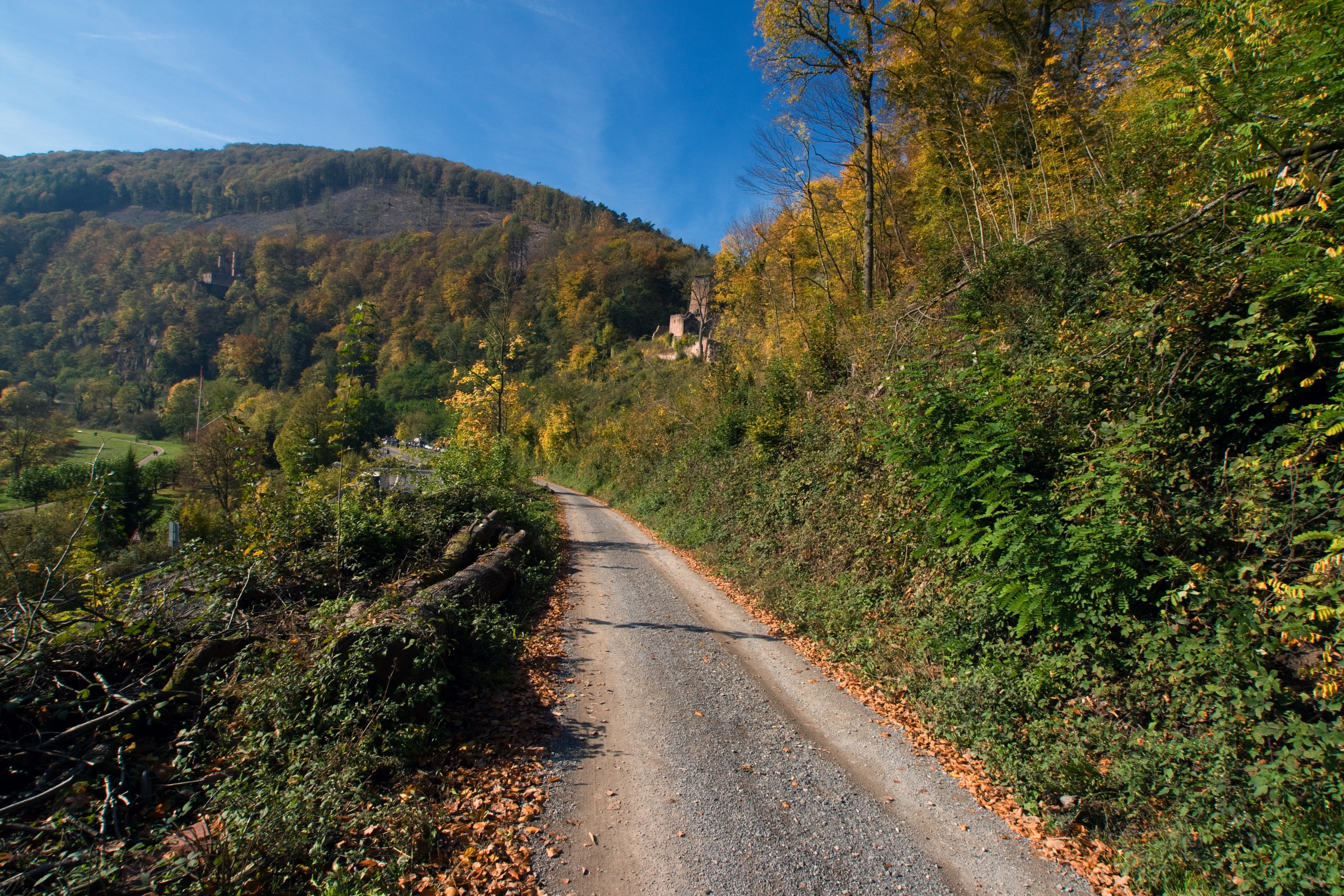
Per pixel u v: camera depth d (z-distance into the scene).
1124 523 4.89
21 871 2.80
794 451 13.06
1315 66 4.16
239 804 3.35
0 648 4.19
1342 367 4.18
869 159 14.63
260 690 4.31
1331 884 2.90
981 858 3.71
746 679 6.51
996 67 14.32
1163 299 5.64
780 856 3.64
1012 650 5.57
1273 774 3.43
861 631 7.40
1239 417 5.27
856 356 13.09
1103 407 6.18
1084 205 10.62
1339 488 4.04
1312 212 4.21
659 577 11.64
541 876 3.36
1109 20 12.55
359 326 7.40
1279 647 3.86
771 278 22.36
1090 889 3.48
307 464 8.28
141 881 2.87
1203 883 3.34
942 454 6.46
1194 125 5.44
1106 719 4.62
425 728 4.57
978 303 10.44
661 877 3.39
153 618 4.86
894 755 4.98
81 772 3.60
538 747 4.82
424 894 3.13
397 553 8.55
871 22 14.05
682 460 20.84
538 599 9.42
